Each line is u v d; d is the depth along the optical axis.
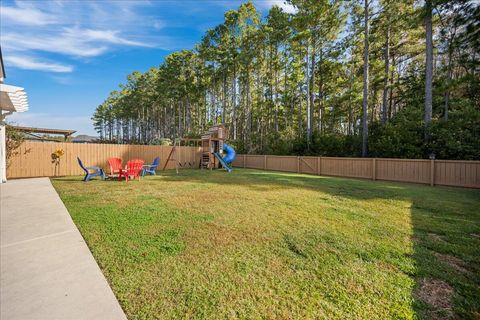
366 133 12.80
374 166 10.32
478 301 1.87
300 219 4.07
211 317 1.69
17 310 1.71
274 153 18.39
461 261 2.55
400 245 2.97
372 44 16.97
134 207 4.84
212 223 3.83
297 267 2.41
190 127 34.56
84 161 12.16
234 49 24.06
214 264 2.46
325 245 2.96
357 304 1.84
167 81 33.97
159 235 3.27
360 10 14.68
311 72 19.45
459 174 7.91
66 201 5.36
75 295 1.91
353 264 2.48
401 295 1.95
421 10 11.10
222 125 17.70
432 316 1.70
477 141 8.52
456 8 9.63
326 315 1.71
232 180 9.56
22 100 7.18
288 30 19.69
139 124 52.59
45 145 10.88
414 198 5.93
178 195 6.21
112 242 3.00
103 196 6.02
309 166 13.41
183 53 31.78
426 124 10.24
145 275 2.23
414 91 17.66
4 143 8.66
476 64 9.89
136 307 1.78
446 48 12.05
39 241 3.03
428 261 2.54
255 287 2.06
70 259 2.54
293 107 25.14
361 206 5.04
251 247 2.90
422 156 9.93
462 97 13.51
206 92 34.09
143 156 14.73
